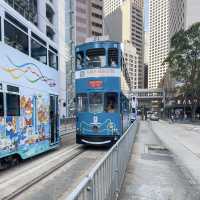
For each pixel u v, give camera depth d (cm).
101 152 1386
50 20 5353
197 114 7594
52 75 1391
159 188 739
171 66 6297
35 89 1148
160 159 1180
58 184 795
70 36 7094
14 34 991
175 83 8275
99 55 1493
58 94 1452
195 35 5947
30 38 1134
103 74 1474
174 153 1366
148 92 11369
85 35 9531
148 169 970
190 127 3938
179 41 6091
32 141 1091
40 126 1177
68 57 6631
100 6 10956
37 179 838
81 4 9425
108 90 1466
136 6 13750
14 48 985
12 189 736
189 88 6019
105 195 480
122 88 1563
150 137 2198
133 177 852
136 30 13888
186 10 8450
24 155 1020
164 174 901
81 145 1639
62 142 1812
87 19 10175
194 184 789
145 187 745
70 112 5209
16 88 977
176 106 8531
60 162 1102
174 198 659
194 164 1091
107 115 1459
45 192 720
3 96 884
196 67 5959
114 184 605
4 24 920
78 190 283
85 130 1477
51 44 1400
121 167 764
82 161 1145
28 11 3419
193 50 5975
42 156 1227
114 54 1488
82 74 1512
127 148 1040
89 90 1485
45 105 1252
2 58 896
